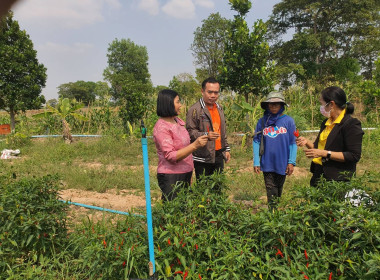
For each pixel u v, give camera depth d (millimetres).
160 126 3578
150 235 2709
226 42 11320
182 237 2781
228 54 11070
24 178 4199
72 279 3303
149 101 16281
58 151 11305
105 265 2896
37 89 16812
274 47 49219
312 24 47188
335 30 45250
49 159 10531
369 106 16172
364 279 2230
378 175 3088
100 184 7328
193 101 16641
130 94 14867
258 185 6934
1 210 3535
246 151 10797
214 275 2500
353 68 37438
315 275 2424
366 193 3031
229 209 3168
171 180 3643
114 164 9930
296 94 17578
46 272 3287
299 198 3199
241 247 2781
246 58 11102
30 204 3705
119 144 12578
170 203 3199
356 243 2469
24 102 16453
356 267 2363
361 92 16094
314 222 2857
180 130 3684
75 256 3734
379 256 2168
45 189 4047
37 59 16812
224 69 10953
